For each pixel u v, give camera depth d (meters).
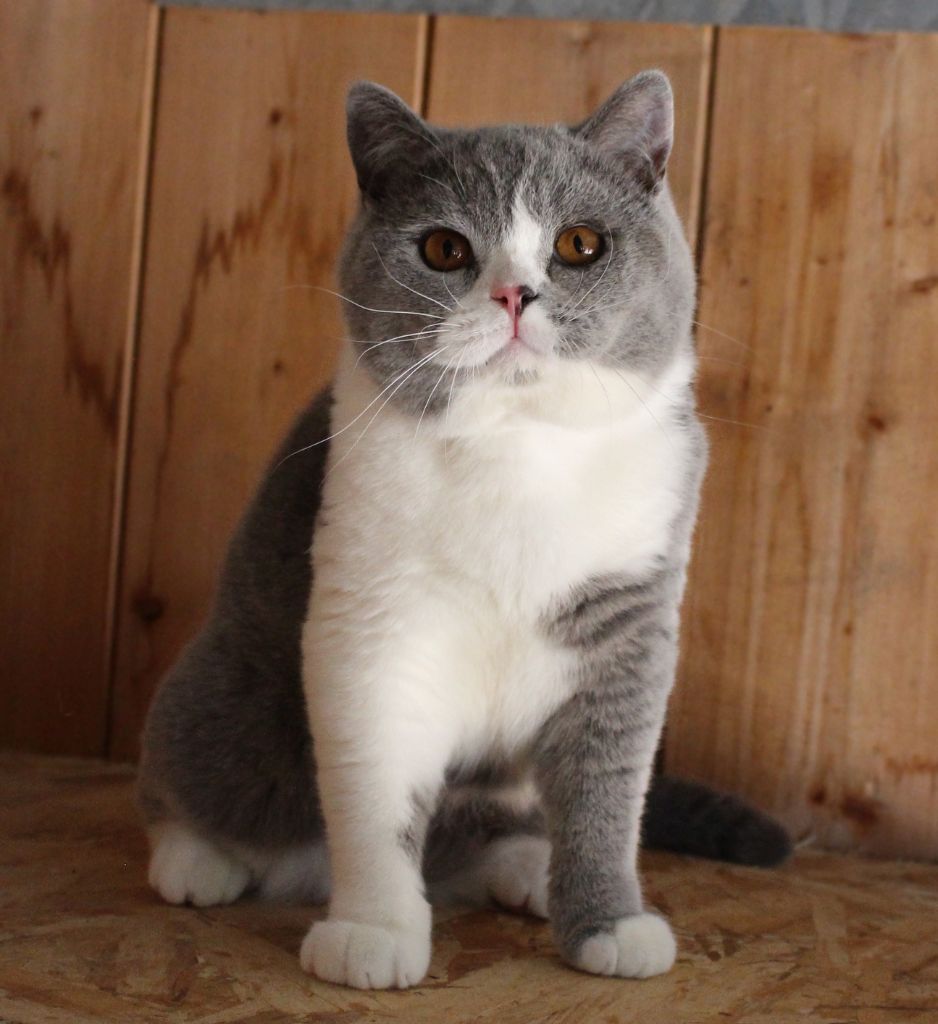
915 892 1.47
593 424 1.19
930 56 1.64
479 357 1.14
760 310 1.68
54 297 1.80
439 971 1.15
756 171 1.68
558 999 1.09
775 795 1.69
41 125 1.79
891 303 1.66
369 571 1.19
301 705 1.32
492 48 1.72
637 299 1.20
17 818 1.55
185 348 1.79
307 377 1.77
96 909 1.26
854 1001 1.10
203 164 1.77
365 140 1.27
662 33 1.69
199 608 1.80
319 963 1.10
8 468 1.82
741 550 1.69
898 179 1.65
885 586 1.66
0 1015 0.99
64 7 1.77
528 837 1.41
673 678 1.32
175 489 1.80
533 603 1.21
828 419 1.67
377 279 1.22
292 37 1.75
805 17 1.68
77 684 1.83
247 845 1.35
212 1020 1.01
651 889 1.42
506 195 1.20
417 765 1.21
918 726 1.66
